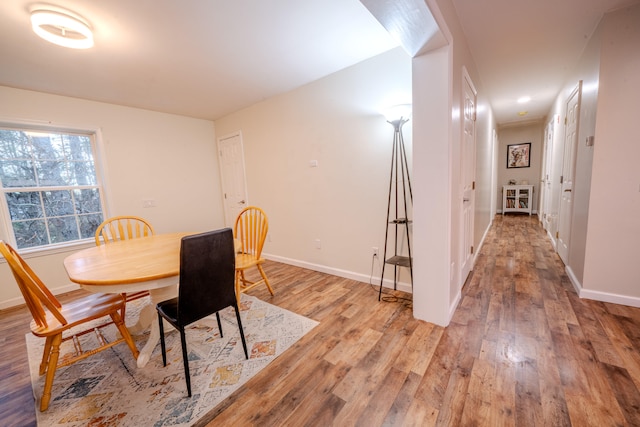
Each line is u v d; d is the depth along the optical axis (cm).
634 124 196
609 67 200
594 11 197
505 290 253
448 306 197
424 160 189
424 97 183
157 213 387
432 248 194
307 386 146
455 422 120
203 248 141
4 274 270
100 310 162
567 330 184
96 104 328
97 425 128
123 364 173
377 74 251
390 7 128
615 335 175
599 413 121
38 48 203
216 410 133
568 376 143
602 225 215
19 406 143
